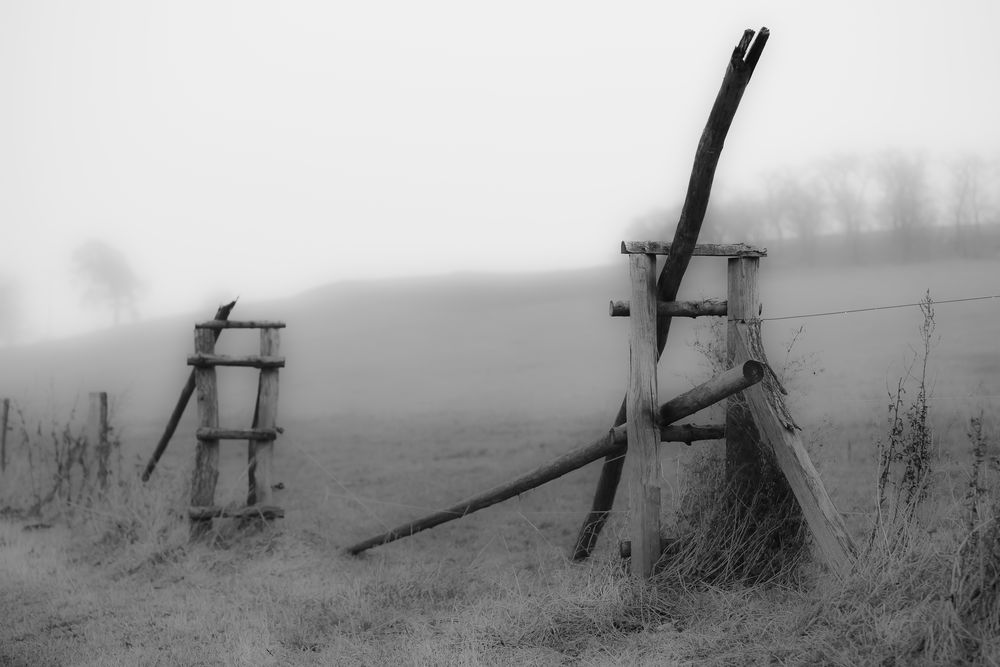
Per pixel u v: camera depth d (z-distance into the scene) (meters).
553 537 7.87
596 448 5.77
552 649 4.49
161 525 7.92
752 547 5.18
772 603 4.65
